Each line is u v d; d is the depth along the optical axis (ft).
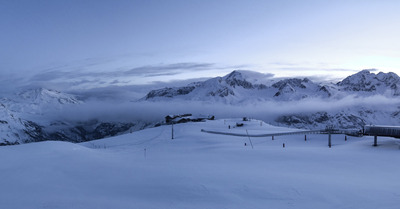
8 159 138.72
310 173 117.08
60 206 72.02
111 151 239.50
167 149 249.96
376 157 161.27
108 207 71.41
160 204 74.79
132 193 86.02
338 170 126.21
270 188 86.33
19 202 75.92
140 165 133.90
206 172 112.78
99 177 107.14
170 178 101.40
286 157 169.78
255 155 181.98
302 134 330.13
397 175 113.19
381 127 212.02
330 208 67.77
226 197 79.25
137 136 385.70
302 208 68.74
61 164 130.31
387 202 69.56
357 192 80.79
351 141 263.08
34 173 112.06
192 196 81.00
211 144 281.95
